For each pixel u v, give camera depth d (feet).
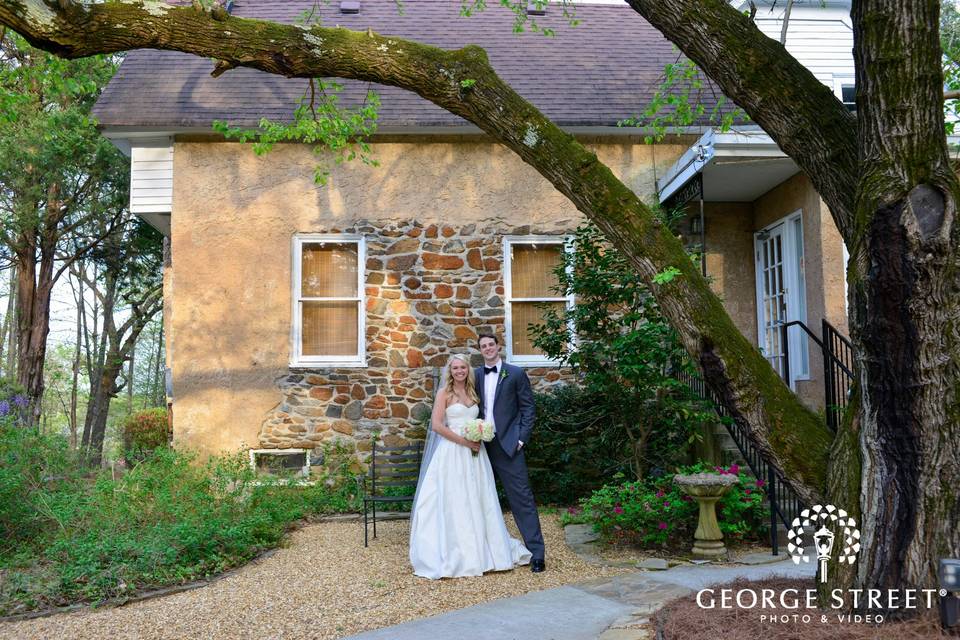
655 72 33.68
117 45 11.95
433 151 30.19
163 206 29.84
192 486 21.85
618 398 23.36
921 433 10.36
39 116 44.75
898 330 10.37
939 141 10.37
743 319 31.14
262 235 29.48
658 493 19.61
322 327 29.81
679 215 24.76
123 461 28.45
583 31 37.29
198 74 31.68
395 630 13.03
